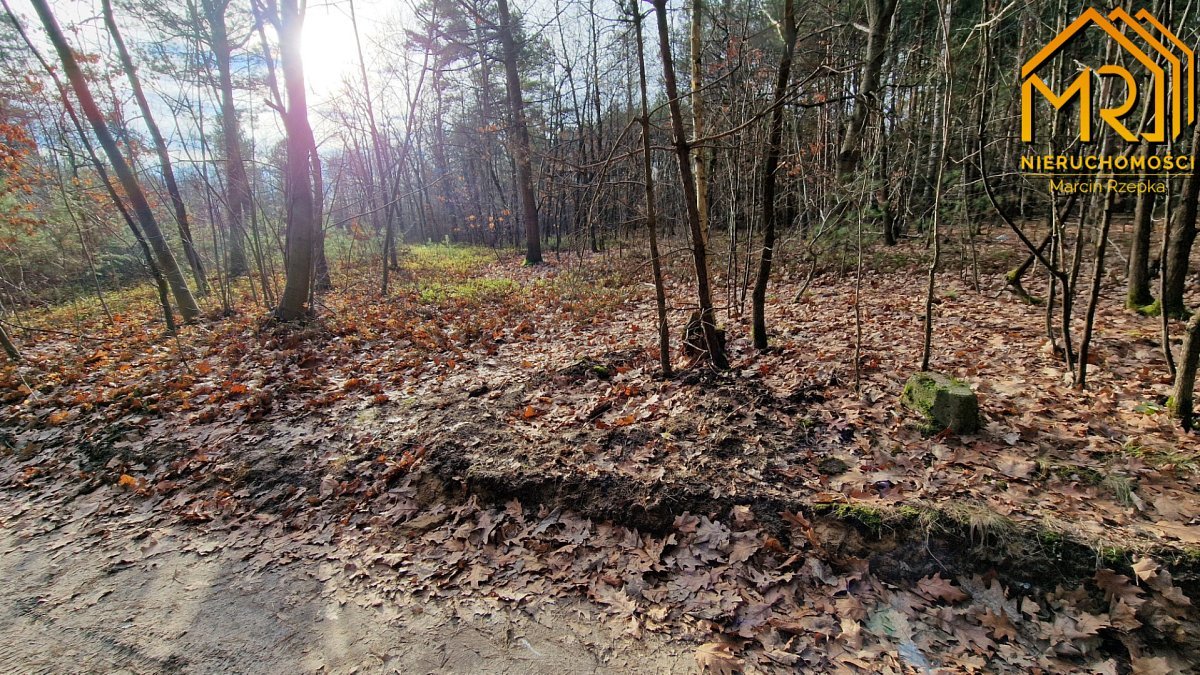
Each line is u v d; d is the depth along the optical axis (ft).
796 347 17.61
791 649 7.52
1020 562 8.00
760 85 25.27
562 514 10.52
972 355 15.64
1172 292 17.01
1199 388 11.93
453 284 39.45
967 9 30.66
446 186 98.68
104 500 12.57
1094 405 11.75
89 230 37.58
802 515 9.35
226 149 41.06
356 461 12.97
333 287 39.70
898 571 8.45
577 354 19.51
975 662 7.13
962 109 21.52
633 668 7.46
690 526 9.65
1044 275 24.27
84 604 9.32
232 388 17.42
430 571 9.58
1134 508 8.57
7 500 12.84
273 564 10.09
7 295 35.24
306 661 7.90
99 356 22.75
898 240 33.47
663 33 12.67
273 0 23.97
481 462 11.84
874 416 12.07
